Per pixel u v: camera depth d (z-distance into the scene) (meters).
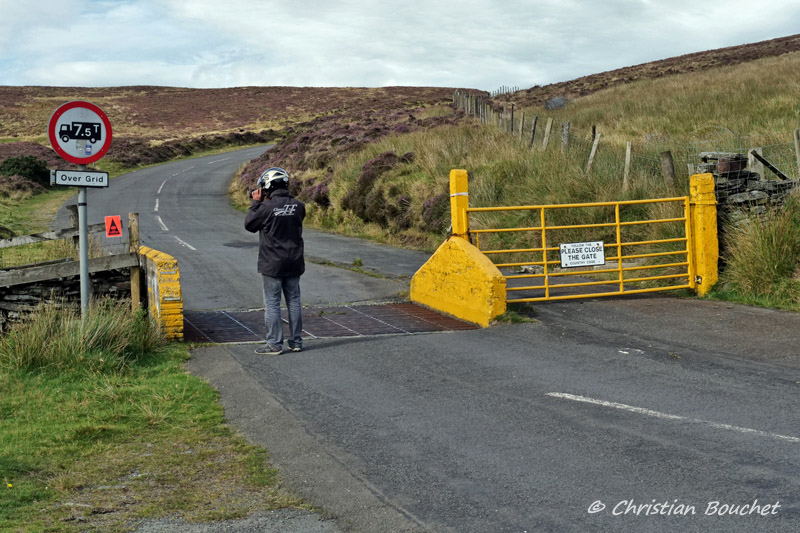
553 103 41.97
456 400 6.16
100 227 12.50
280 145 43.09
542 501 4.10
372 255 17.48
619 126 26.25
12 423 5.59
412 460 4.81
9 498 4.19
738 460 4.59
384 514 4.01
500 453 4.89
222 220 26.47
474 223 17.11
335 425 5.57
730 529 3.67
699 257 10.84
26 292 9.47
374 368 7.31
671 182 13.93
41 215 27.81
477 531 3.76
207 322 9.90
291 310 8.03
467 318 9.94
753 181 11.70
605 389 6.37
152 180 42.44
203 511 4.09
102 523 3.91
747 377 6.61
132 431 5.48
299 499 4.26
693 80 38.41
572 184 15.95
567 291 11.76
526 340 8.48
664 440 5.02
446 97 82.00
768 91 27.67
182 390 6.50
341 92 97.06
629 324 9.12
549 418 5.60
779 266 10.22
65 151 7.66
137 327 7.95
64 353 7.13
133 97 92.12
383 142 27.83
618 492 4.18
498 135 24.17
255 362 7.55
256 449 5.11
